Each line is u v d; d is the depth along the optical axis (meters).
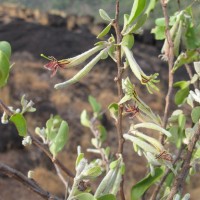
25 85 2.70
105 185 0.33
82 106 2.63
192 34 0.43
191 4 0.42
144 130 1.28
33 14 4.02
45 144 0.37
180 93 0.44
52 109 2.52
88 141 2.26
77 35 3.60
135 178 2.04
